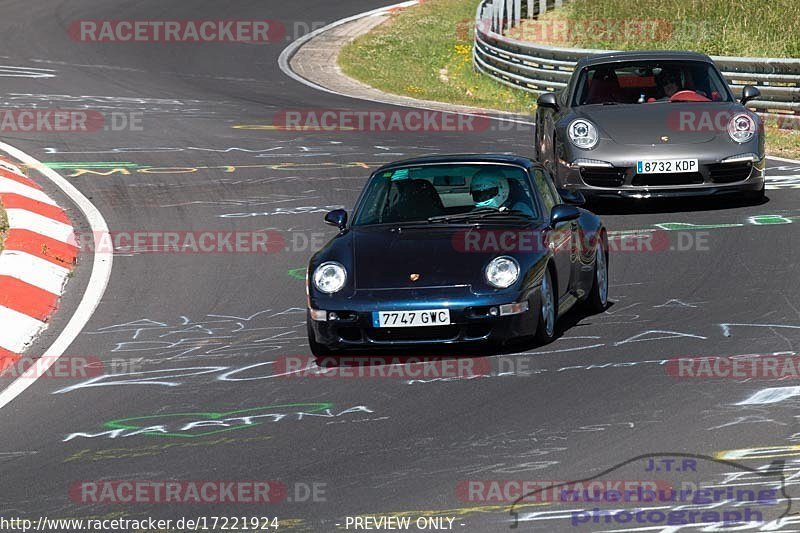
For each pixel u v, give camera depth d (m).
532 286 28.19
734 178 44.38
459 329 27.73
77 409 25.59
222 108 76.69
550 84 83.94
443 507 18.94
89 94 81.25
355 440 22.56
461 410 24.11
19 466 22.03
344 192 51.06
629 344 28.70
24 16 121.25
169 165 57.44
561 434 22.28
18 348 30.94
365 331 28.00
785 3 99.94
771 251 38.28
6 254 38.44
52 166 56.75
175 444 22.88
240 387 26.72
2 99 77.69
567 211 30.09
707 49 94.75
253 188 52.16
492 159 32.28
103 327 32.75
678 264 37.41
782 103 67.00
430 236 29.70
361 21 127.69
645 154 44.00
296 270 38.72
